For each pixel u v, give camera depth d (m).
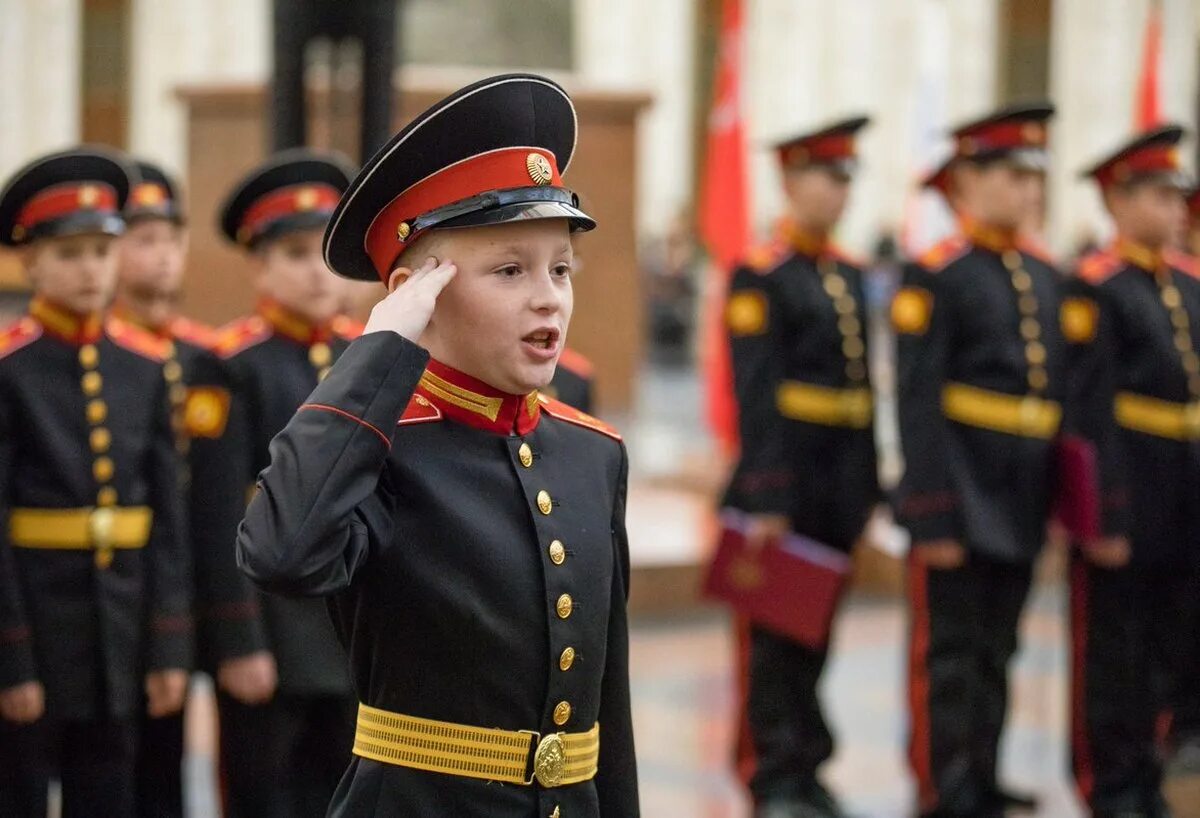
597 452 3.99
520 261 3.64
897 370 7.85
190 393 6.29
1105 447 7.91
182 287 13.29
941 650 7.73
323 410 3.46
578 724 3.79
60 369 5.96
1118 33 30.89
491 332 3.63
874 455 8.53
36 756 5.84
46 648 5.82
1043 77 33.94
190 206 13.35
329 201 6.35
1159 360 8.16
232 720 6.26
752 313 8.30
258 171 6.35
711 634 11.64
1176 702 8.91
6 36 27.48
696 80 36.09
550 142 3.74
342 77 10.62
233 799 6.29
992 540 7.62
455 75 15.86
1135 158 8.17
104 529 5.90
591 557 3.81
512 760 3.68
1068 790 8.49
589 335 15.23
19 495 5.85
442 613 3.61
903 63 31.83
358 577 3.65
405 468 3.66
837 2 32.25
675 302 28.95
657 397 23.69
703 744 9.14
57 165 5.88
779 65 32.47
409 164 3.61
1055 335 7.90
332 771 6.36
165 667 5.98
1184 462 8.23
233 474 6.21
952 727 7.71
